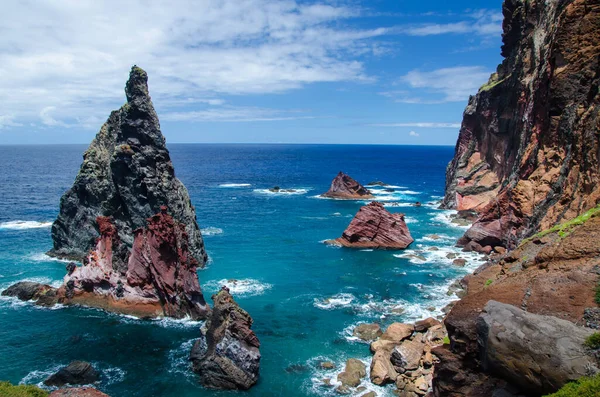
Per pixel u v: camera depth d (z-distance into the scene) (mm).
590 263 25484
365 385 34656
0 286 56875
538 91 61812
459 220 97062
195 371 37031
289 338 42781
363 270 63875
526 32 89562
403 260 69000
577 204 39719
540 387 19781
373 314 48125
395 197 141625
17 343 41781
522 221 54281
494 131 101625
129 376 36438
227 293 39188
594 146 39875
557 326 20469
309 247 77250
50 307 50625
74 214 70188
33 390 28359
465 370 23234
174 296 48000
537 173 55219
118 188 66938
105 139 70875
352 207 120875
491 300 23406
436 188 168625
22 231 86500
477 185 107812
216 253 73000
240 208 118312
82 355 39750
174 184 67938
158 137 67188
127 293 49031
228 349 35438
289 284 58000
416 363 35812
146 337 43406
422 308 49406
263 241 81250
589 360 18984
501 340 20938
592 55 48844
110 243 51281
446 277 60406
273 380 35656
